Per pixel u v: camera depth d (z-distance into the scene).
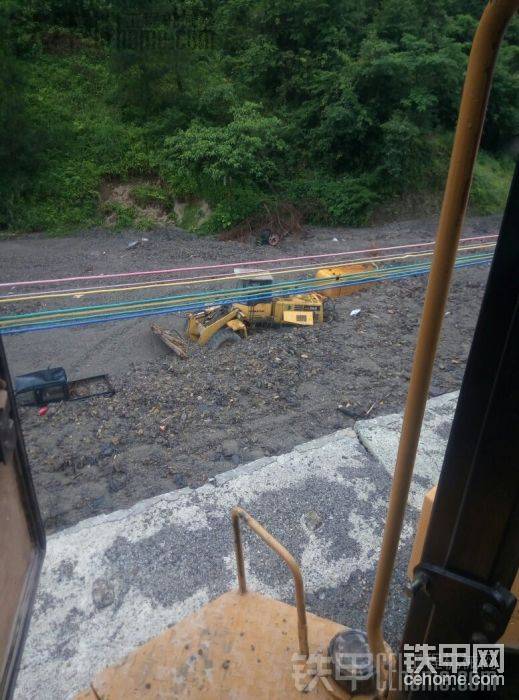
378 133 28.23
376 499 6.52
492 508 1.67
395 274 15.24
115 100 29.22
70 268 21.66
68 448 8.88
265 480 6.78
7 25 27.70
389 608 5.22
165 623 5.18
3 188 25.88
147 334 15.55
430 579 1.88
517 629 3.02
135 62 27.77
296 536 6.02
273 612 2.85
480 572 1.79
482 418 1.59
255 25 29.67
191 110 28.84
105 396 10.77
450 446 1.69
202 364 11.65
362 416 9.52
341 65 28.03
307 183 28.30
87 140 28.00
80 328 16.00
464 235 24.97
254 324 14.25
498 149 31.88
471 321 14.02
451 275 1.33
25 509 3.13
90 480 8.06
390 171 27.33
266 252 23.89
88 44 31.02
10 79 26.52
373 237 26.05
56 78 29.28
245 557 5.78
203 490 6.64
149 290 18.70
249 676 2.51
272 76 29.84
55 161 27.34
